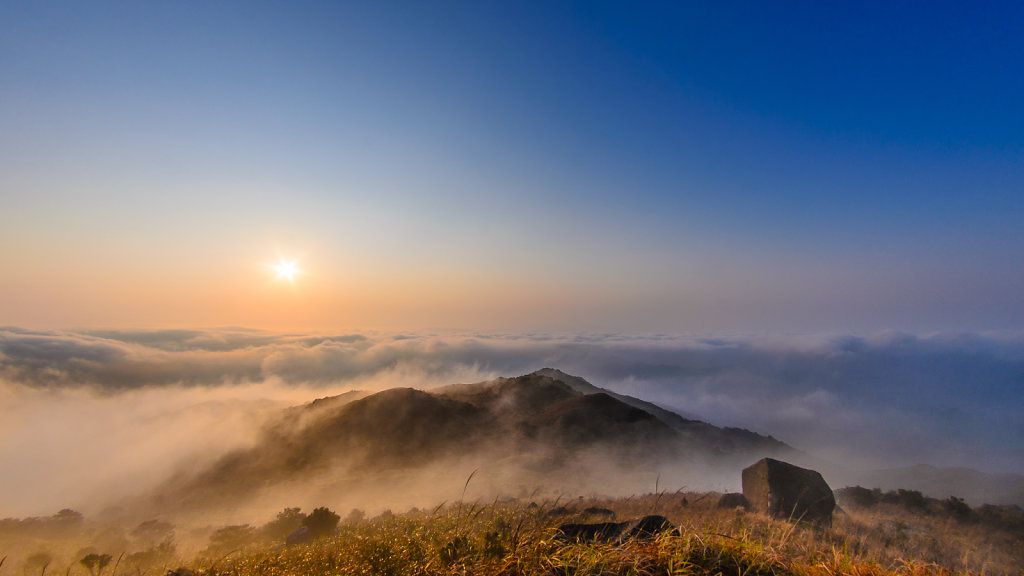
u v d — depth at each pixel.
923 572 4.89
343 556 7.08
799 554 4.90
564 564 4.24
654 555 4.49
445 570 4.92
